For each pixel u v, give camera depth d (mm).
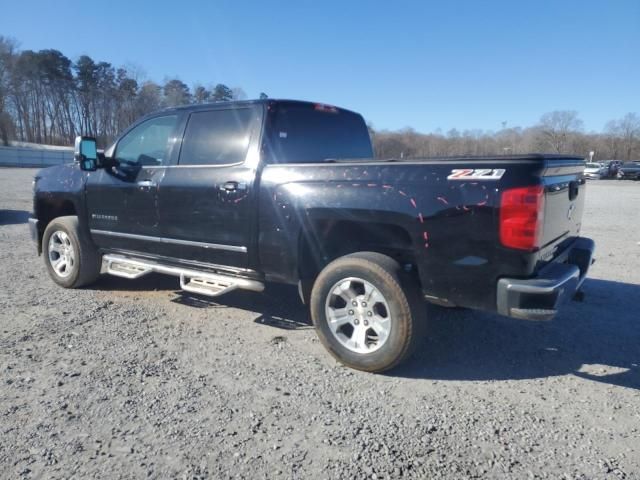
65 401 3213
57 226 5797
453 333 4562
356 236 4051
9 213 12844
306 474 2529
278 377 3625
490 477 2520
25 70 77812
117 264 5527
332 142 4992
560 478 2514
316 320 3873
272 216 4066
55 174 5934
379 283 3541
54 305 5199
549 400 3328
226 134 4504
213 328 4621
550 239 3547
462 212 3273
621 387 3525
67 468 2549
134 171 5047
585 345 4297
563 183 3709
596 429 2973
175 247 4801
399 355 3545
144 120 5152
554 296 3180
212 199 4414
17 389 3363
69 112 83062
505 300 3219
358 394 3383
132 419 3016
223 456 2668
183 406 3180
